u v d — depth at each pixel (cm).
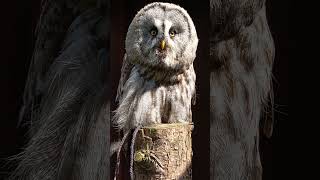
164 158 407
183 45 480
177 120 493
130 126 489
